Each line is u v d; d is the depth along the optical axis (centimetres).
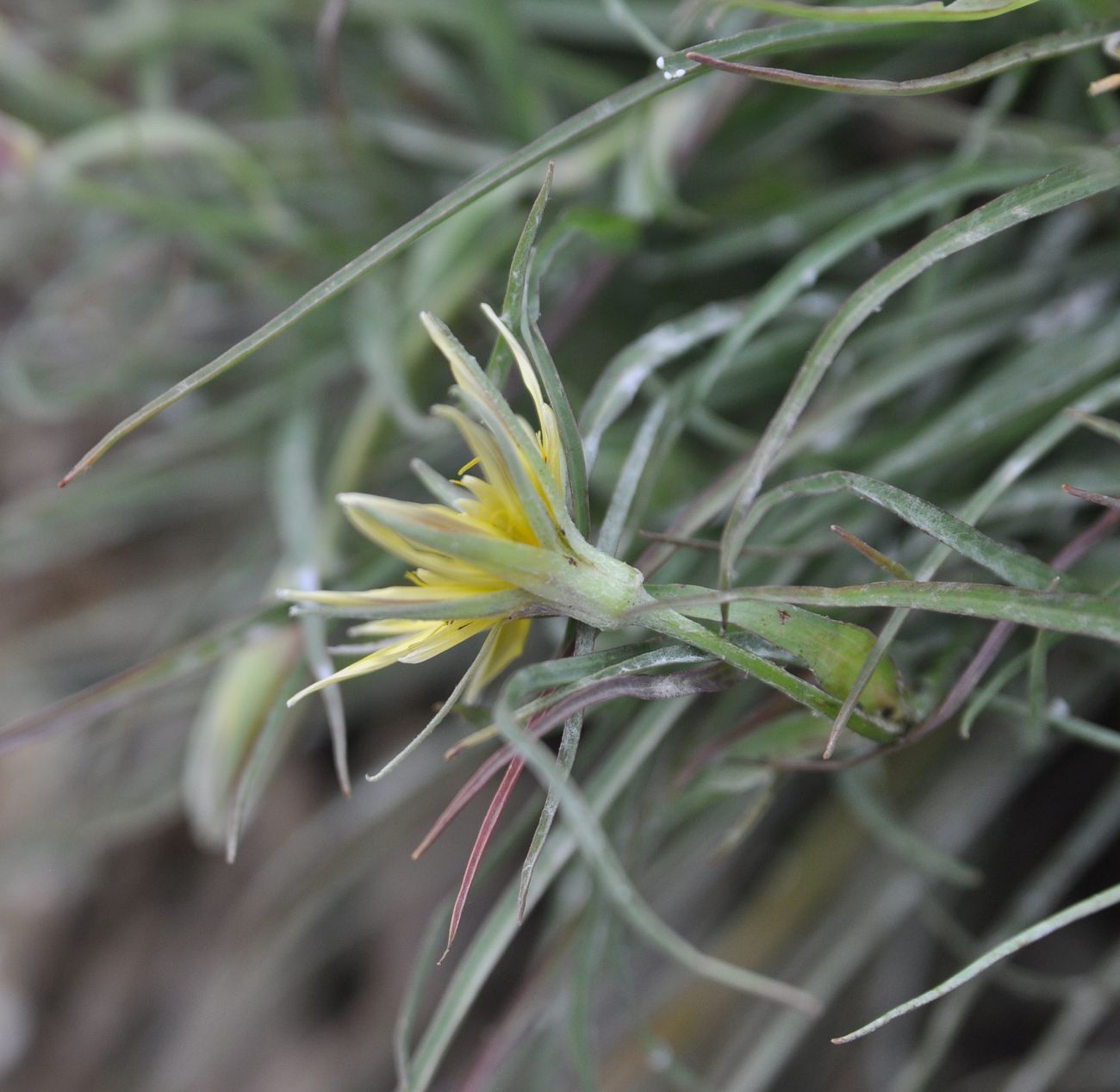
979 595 20
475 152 38
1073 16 27
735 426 35
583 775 28
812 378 22
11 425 51
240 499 47
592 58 42
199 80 51
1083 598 20
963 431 27
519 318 22
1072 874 31
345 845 35
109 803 39
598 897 26
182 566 49
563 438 21
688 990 35
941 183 26
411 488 38
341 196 41
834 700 21
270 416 41
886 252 33
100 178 42
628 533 25
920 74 33
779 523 27
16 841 38
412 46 42
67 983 47
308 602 21
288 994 44
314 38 44
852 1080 35
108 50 42
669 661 21
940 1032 29
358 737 44
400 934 42
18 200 40
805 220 32
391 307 34
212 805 28
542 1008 28
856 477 21
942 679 24
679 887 36
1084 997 28
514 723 20
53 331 43
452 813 21
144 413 21
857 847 33
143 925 47
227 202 42
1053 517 27
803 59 34
